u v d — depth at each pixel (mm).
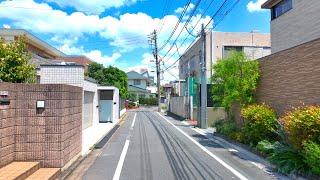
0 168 8391
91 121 25578
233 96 17328
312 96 11203
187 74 48062
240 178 9422
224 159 12461
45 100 9492
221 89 19438
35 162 9219
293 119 9641
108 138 18844
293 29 21328
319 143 8859
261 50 36906
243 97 17312
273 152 11086
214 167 10953
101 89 29828
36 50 33625
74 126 11305
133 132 22375
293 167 9555
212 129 24891
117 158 12617
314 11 18938
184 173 10023
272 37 24281
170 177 9508
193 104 34062
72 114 10961
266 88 15625
